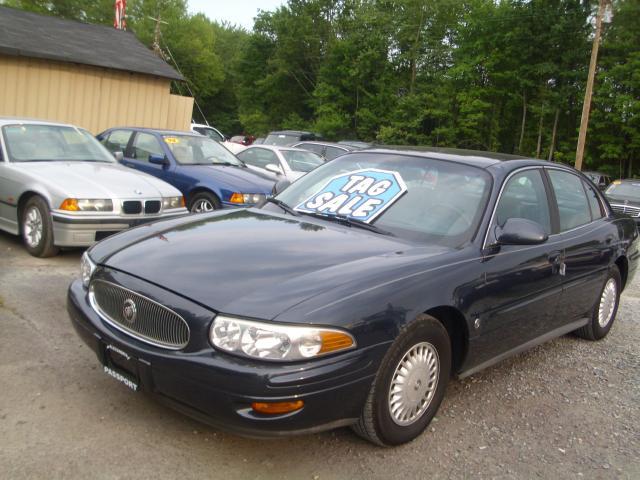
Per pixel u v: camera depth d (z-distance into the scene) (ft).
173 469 9.27
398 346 9.80
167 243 11.06
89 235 20.33
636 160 125.90
